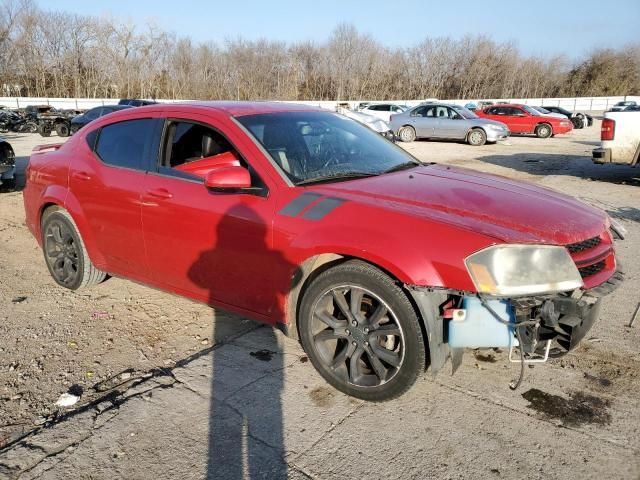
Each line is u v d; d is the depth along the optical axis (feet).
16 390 10.01
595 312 9.22
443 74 217.56
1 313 13.35
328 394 9.77
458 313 8.29
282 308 10.14
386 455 8.15
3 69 180.45
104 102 141.69
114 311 13.48
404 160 12.66
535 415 9.08
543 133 75.41
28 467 7.95
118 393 9.89
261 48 192.24
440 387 9.94
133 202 12.08
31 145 62.64
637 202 27.07
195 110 11.84
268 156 10.49
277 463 8.02
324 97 203.51
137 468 7.93
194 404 9.47
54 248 14.88
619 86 222.28
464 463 7.96
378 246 8.62
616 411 9.17
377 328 9.07
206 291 11.40
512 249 8.18
